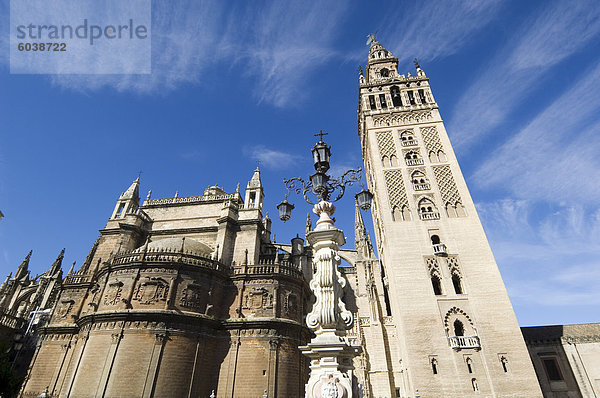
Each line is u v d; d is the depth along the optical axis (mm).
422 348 29109
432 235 35438
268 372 31797
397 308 34031
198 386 30359
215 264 36969
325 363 9953
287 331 34844
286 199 14555
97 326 31781
